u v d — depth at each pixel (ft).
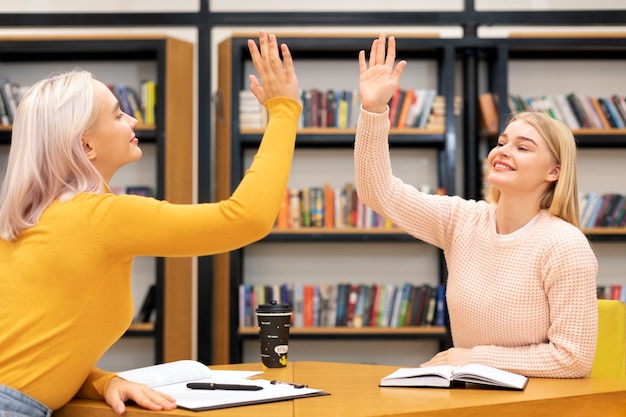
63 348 4.91
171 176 14.23
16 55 15.14
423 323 14.21
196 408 4.87
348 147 15.21
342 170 15.24
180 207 4.92
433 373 5.82
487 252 6.91
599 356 7.50
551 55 15.16
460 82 15.23
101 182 5.23
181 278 14.44
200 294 14.53
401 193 7.32
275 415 4.70
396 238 14.11
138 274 15.15
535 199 6.85
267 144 5.13
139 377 5.81
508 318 6.59
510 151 6.81
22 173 5.03
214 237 4.87
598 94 15.28
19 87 14.74
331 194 14.35
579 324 6.23
